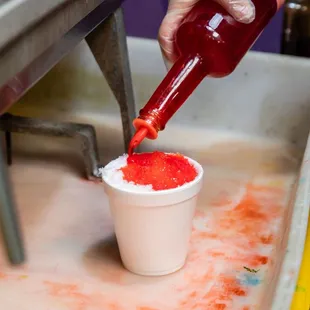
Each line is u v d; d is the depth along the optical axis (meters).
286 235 0.56
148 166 0.61
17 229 0.35
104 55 0.86
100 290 0.64
